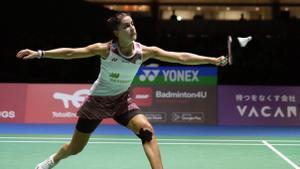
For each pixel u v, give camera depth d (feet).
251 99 53.11
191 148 36.70
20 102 52.60
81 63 72.84
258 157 32.83
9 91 52.75
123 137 42.47
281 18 83.20
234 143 39.60
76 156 32.19
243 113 53.06
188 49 74.64
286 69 72.02
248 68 71.46
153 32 78.18
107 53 19.17
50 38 72.28
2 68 71.51
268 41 74.59
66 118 52.21
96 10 75.92
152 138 19.30
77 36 73.72
